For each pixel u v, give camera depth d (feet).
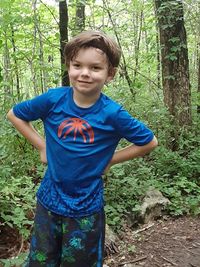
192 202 16.10
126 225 14.21
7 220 11.03
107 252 12.36
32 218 12.32
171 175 18.53
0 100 16.44
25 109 7.35
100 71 6.77
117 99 20.47
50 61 26.20
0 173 12.75
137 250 12.87
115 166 14.98
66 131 6.92
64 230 7.16
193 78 33.55
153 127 20.08
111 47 6.78
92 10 28.19
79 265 7.19
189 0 25.46
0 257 11.10
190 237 13.93
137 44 32.48
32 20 21.63
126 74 23.25
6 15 19.93
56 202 7.16
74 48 6.72
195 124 21.66
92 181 7.13
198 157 18.71
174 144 20.52
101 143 6.97
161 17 20.80
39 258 7.40
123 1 30.50
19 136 15.58
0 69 15.80
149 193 15.89
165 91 21.66
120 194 15.21
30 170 15.57
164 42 21.39
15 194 12.50
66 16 19.25
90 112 6.91
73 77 6.81
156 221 15.03
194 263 12.32
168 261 12.35
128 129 6.95
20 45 27.53
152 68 32.40
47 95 7.17
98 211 7.27
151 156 19.17
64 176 7.03
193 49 35.81
